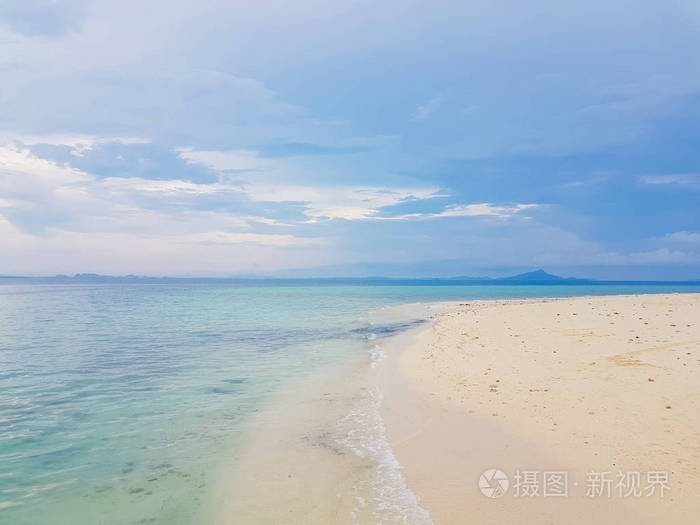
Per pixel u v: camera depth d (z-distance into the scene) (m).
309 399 10.59
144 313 37.12
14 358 15.95
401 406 9.86
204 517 5.48
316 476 6.57
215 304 51.19
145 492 6.15
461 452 7.20
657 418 7.83
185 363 15.02
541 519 5.16
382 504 5.70
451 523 5.18
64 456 7.38
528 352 14.42
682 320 18.86
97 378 12.84
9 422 9.03
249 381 12.45
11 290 108.81
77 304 51.16
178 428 8.69
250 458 7.24
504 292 87.38
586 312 24.53
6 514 5.55
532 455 6.89
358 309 41.34
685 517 5.02
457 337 19.08
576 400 9.13
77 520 5.42
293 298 65.75
